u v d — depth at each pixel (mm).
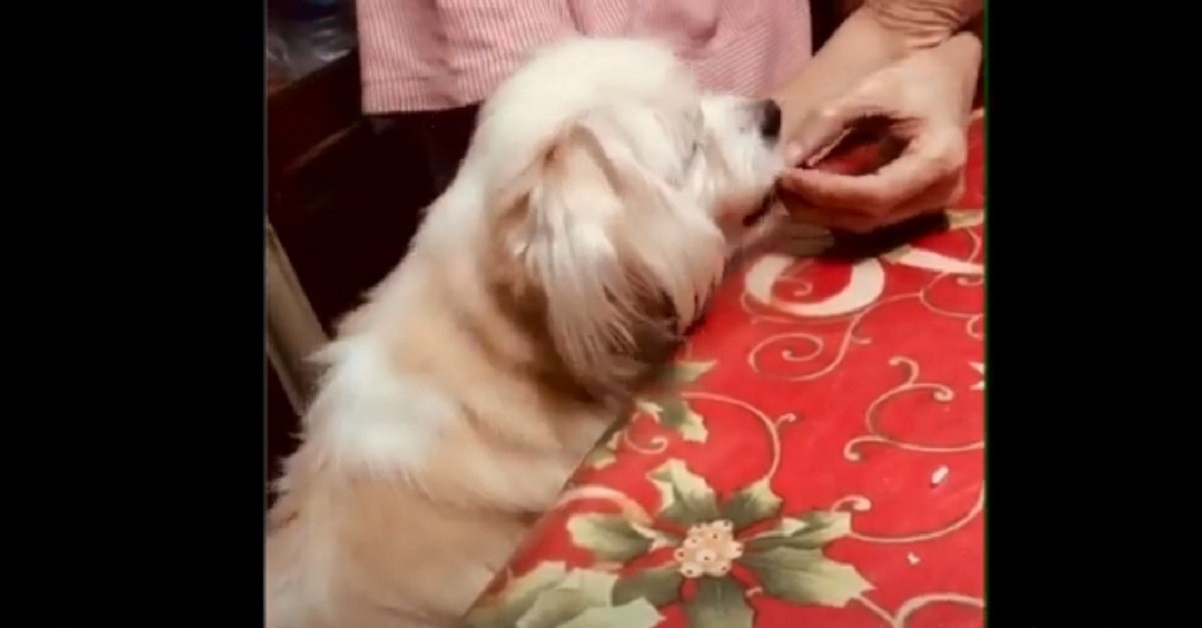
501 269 658
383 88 638
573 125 681
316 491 628
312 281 633
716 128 713
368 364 641
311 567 618
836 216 675
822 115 706
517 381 653
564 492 565
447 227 666
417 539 622
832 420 583
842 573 514
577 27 743
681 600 510
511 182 668
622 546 534
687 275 676
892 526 532
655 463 573
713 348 648
